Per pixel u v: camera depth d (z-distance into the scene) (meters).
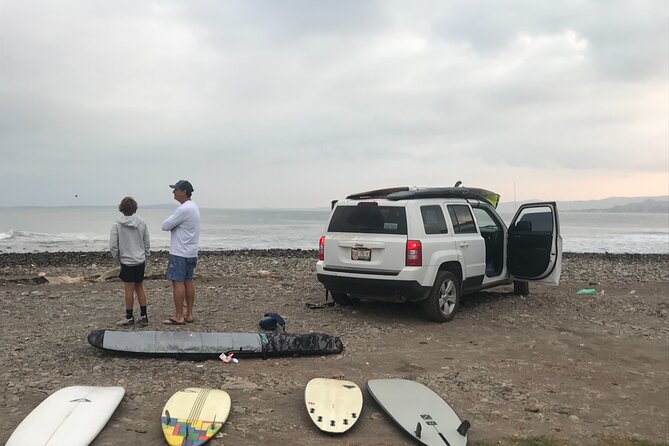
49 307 8.78
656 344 7.30
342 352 6.34
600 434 4.40
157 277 13.14
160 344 5.89
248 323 7.68
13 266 19.28
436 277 7.68
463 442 4.02
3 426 3.98
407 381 5.16
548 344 7.04
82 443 3.68
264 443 3.93
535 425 4.51
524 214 9.35
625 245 38.62
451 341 6.98
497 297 10.30
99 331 5.96
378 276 7.51
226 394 4.61
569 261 22.56
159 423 4.16
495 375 5.73
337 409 4.45
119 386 4.88
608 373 5.99
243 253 25.92
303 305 9.18
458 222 8.42
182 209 7.21
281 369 5.63
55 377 5.09
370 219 7.76
